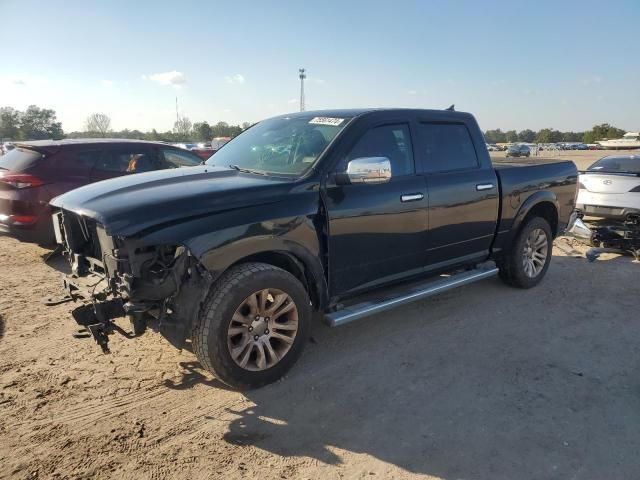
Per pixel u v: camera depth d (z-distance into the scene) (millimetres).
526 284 5793
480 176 4992
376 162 3516
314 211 3668
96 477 2656
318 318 4895
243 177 3889
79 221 3643
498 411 3328
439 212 4562
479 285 6016
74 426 3104
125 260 3096
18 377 3689
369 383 3688
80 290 3494
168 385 3619
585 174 9750
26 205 6598
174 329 3168
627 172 9359
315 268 3732
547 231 5906
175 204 3188
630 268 6883
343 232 3863
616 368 3959
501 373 3855
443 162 4734
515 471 2752
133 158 7770
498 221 5258
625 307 5320
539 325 4809
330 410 3332
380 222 4090
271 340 3688
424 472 2746
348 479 2686
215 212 3273
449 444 2982
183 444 2955
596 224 9992
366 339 4449
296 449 2932
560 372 3883
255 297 3410
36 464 2748
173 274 3086
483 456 2875
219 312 3238
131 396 3465
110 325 3170
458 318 4961
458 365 3979
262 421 3201
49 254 6844
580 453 2904
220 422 3182
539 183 5684
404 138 4422
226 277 3318
